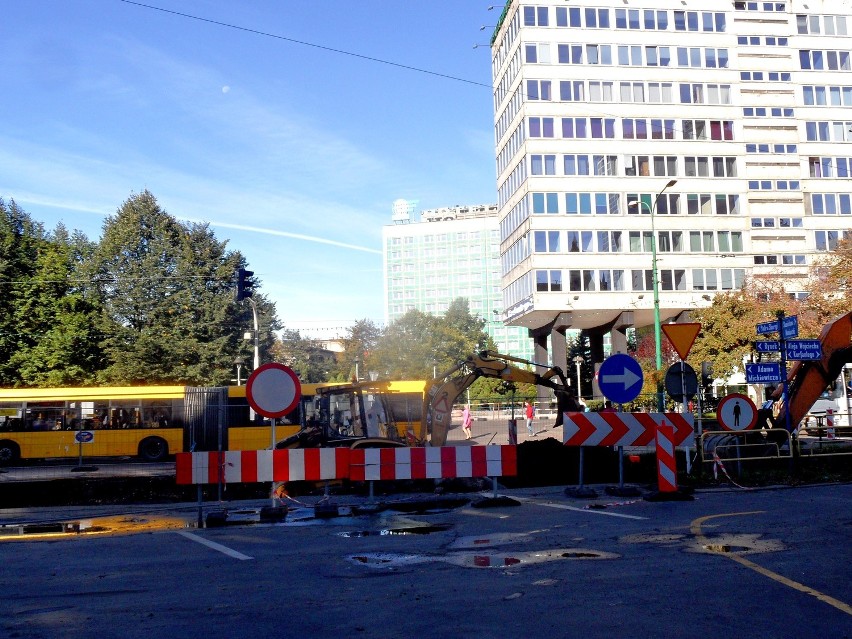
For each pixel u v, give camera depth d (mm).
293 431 30125
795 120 63031
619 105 57969
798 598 6621
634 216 57344
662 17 59125
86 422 30766
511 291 61844
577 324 62594
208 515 12586
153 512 14258
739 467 16656
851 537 9508
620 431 14945
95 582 7906
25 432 30594
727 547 9000
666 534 10000
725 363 42688
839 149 63281
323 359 93812
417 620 6129
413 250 152875
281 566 8562
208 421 30375
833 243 61938
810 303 43781
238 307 56656
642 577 7508
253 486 16172
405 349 78125
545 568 8008
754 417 16469
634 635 5613
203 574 8219
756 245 61094
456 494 15336
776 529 10234
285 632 5895
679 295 57281
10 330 50500
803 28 64000
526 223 57125
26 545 10523
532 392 69000
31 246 53812
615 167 57469
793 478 16172
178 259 55094
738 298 44250
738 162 59250
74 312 52062
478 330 87875
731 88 59625
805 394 17984
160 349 52469
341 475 13578
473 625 5945
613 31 58344
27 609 6789
